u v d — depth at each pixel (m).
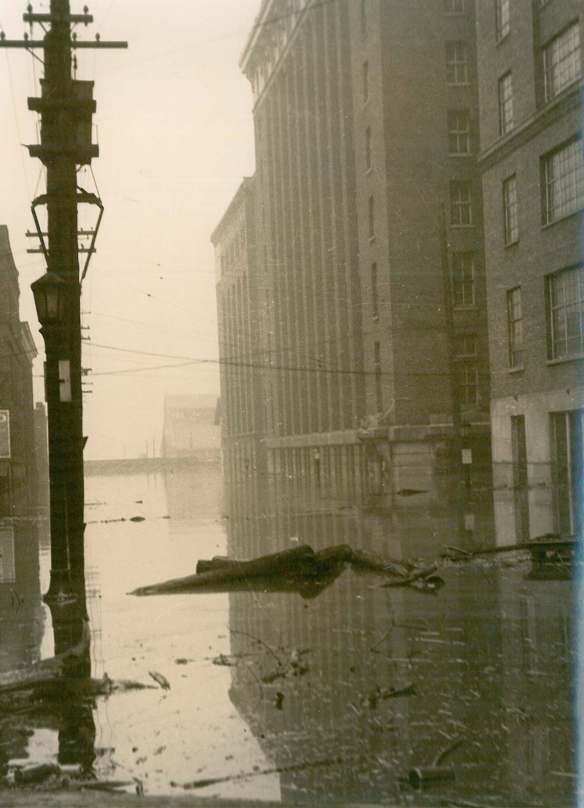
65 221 15.73
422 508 32.28
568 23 36.66
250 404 100.06
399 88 55.88
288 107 81.12
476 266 55.75
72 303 15.77
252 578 16.81
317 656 10.33
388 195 55.56
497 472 43.97
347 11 65.38
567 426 38.25
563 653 9.93
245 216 98.94
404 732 7.45
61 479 15.31
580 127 35.91
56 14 15.57
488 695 8.41
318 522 29.08
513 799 5.98
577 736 7.18
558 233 38.00
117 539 26.28
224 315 114.88
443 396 55.00
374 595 14.54
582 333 36.91
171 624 12.59
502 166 42.69
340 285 67.56
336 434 67.12
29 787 6.50
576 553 17.48
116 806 5.65
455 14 56.22
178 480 97.50
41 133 15.66
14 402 54.72
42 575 19.20
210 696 8.77
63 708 8.52
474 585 15.05
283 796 6.18
